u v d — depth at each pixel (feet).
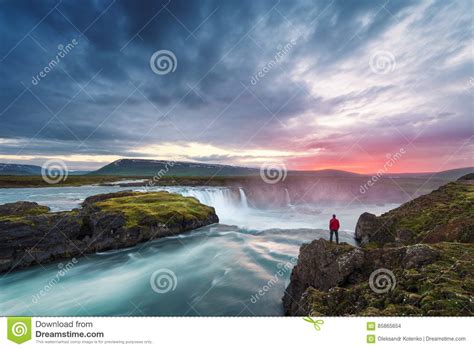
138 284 66.28
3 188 306.35
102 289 63.98
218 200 200.34
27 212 100.94
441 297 28.27
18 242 75.92
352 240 93.76
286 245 94.73
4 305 57.47
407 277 33.99
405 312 27.30
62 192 257.55
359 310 31.89
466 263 34.81
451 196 89.51
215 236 106.93
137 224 98.89
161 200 134.72
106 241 89.86
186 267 76.33
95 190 273.95
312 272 49.62
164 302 57.62
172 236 105.19
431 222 71.31
